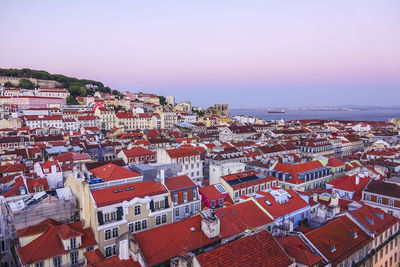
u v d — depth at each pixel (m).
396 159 131.50
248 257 39.56
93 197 57.56
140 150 133.50
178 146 149.25
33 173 97.56
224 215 58.34
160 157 121.50
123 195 60.62
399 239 64.69
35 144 159.00
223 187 85.62
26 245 53.41
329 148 183.88
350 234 54.06
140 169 74.56
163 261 44.75
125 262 43.84
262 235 43.41
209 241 50.66
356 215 59.38
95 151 150.12
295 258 43.69
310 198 77.62
